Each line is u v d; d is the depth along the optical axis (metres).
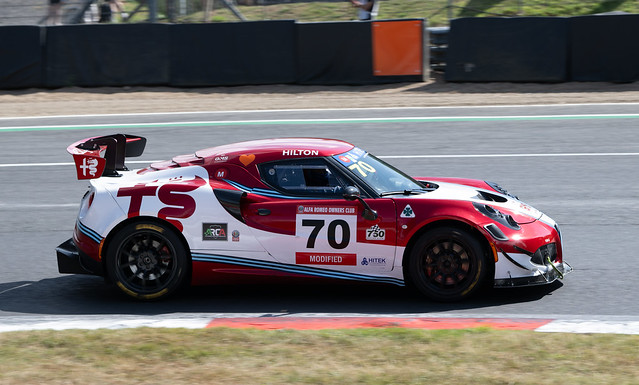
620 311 11.28
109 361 8.48
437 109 31.53
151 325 10.34
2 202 19.52
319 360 8.40
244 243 11.72
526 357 8.38
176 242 11.71
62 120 31.36
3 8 45.44
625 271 13.30
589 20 34.28
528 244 11.53
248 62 37.09
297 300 12.04
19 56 37.47
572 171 21.33
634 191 19.09
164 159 23.89
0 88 37.62
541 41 34.97
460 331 9.38
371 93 35.50
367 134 27.17
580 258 14.14
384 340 9.05
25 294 12.63
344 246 11.60
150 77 37.47
